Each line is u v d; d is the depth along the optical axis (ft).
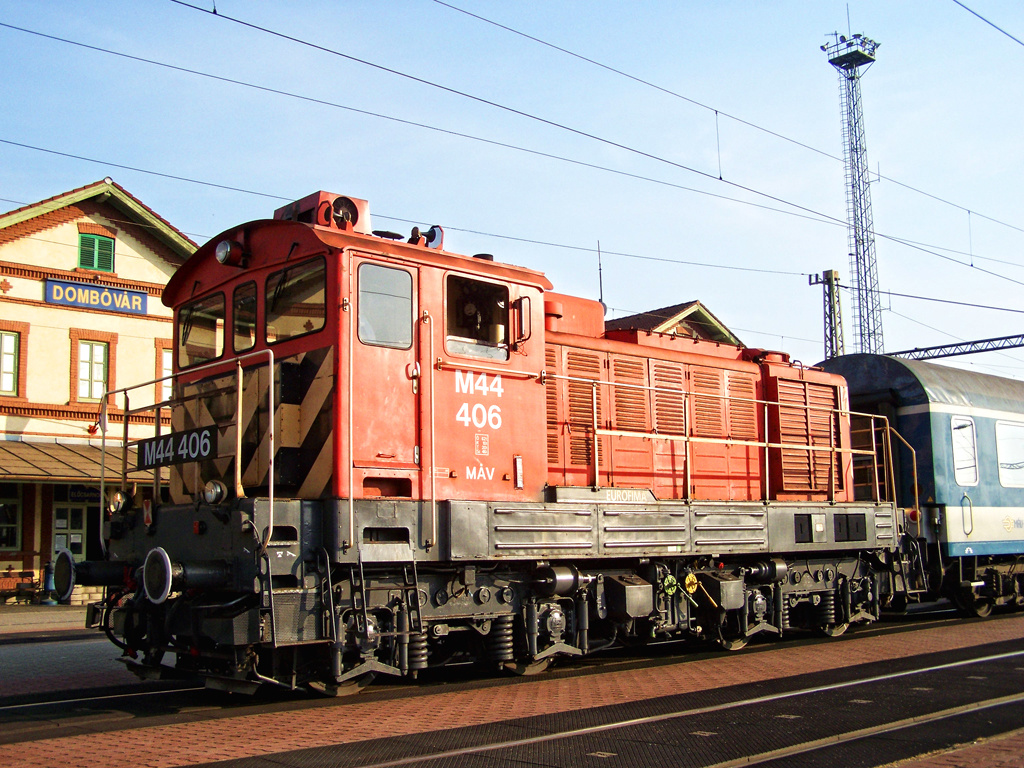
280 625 24.67
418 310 28.66
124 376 81.30
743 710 25.17
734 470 41.22
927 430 50.80
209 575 25.13
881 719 24.06
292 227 28.25
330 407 26.35
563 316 36.96
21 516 76.13
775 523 39.01
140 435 81.71
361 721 23.91
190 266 32.50
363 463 26.50
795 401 44.06
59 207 78.54
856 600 44.29
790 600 40.91
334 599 25.95
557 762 19.74
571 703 26.32
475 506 28.76
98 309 80.18
